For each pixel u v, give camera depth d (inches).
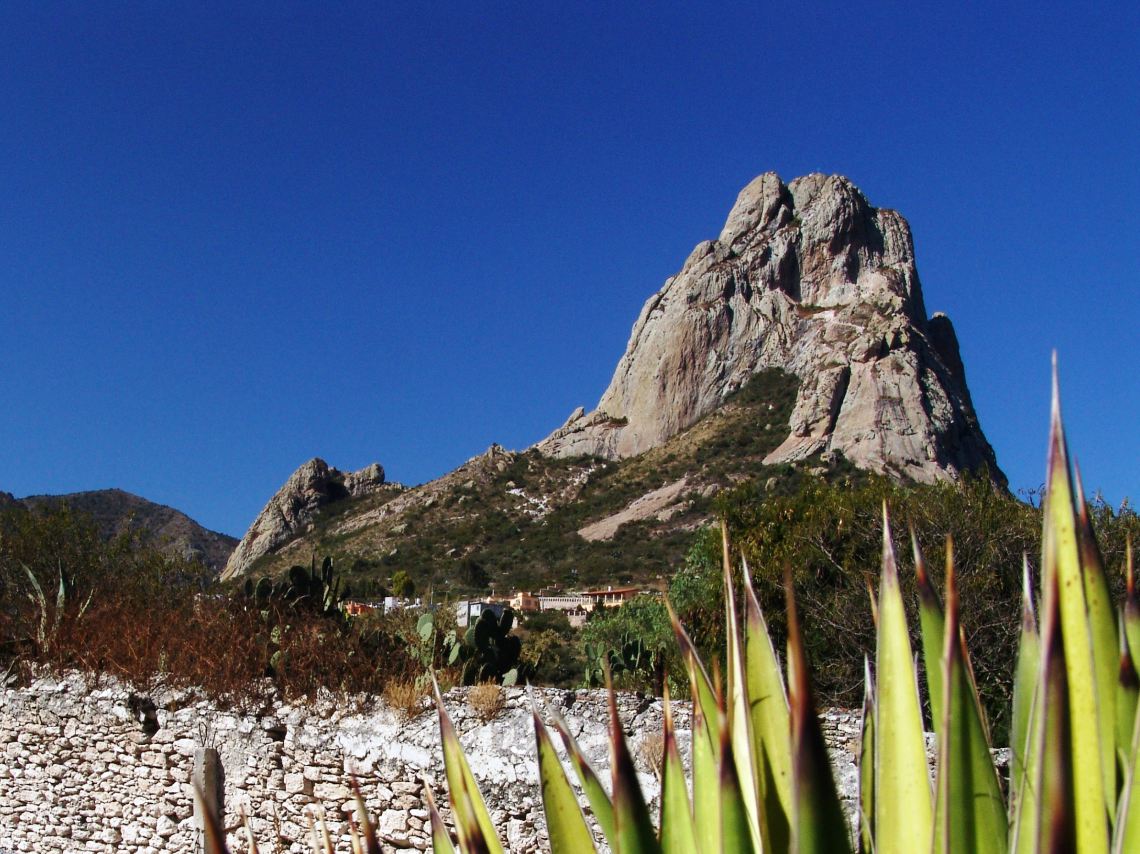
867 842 86.0
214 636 384.5
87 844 378.0
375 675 351.6
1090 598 85.8
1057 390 70.9
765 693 90.6
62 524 805.2
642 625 811.4
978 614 571.8
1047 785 63.9
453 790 96.5
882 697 76.4
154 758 371.6
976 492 657.0
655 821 291.9
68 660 411.5
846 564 648.4
